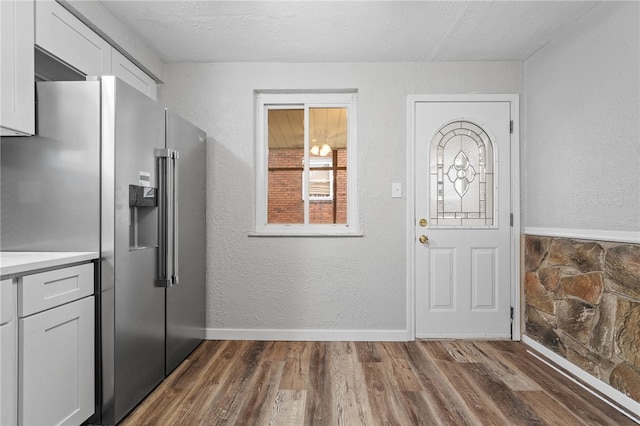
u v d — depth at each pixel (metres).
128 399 1.90
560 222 2.60
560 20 2.41
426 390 2.17
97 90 1.77
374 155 3.09
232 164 3.11
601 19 2.20
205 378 2.34
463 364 2.56
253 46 2.80
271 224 3.23
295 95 3.19
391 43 2.75
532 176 2.96
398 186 3.08
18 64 1.63
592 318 2.23
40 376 1.46
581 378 2.31
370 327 3.09
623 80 2.04
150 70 2.84
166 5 2.24
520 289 3.06
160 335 2.24
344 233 3.09
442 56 2.98
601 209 2.20
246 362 2.60
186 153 2.64
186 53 2.93
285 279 3.10
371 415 1.90
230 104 3.11
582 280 2.33
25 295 1.40
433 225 3.09
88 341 1.72
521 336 3.05
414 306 3.09
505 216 3.08
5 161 1.79
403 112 3.09
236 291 3.10
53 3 1.86
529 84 3.00
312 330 3.09
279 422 1.84
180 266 2.54
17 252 1.75
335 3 2.23
